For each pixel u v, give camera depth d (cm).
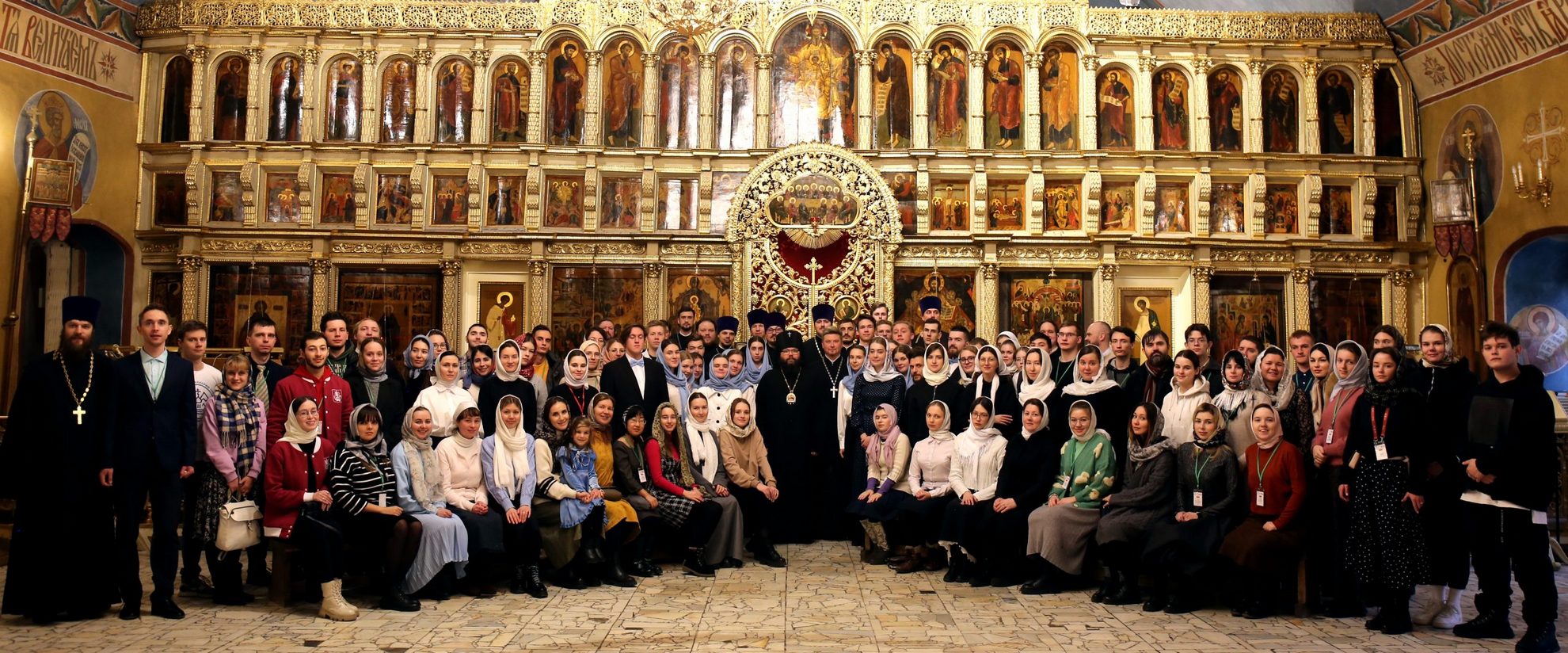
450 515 935
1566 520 1348
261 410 933
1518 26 1606
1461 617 878
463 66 1886
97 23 1756
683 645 783
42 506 839
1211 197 1877
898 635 818
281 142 1844
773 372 1314
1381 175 1873
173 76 1870
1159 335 1076
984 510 1025
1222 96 1898
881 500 1122
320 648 769
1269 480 892
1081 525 973
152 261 1845
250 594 970
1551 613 754
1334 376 960
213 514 914
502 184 1870
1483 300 1734
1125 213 1877
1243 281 1869
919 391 1200
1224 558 905
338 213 1861
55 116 1695
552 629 832
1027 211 1870
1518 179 1662
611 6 1870
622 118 1881
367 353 1018
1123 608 921
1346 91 1902
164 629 826
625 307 1852
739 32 1877
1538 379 780
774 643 789
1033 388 1092
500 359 1105
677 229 1867
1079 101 1873
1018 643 794
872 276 1814
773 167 1822
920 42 1866
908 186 1859
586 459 1035
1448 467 819
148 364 875
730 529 1105
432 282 1861
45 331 1791
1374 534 830
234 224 1842
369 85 1859
